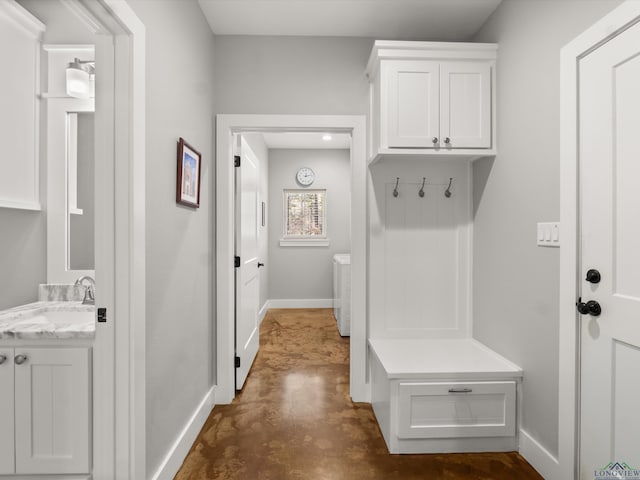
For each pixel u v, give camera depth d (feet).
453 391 6.17
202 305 7.15
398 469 5.76
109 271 4.26
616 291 4.40
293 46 8.08
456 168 8.21
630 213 4.22
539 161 5.74
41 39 6.09
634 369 4.19
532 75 5.91
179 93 5.86
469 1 6.92
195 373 6.70
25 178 5.85
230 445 6.39
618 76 4.34
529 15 5.98
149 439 4.80
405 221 8.20
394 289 8.20
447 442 6.23
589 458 4.78
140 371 4.45
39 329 4.30
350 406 7.84
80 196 6.30
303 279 18.13
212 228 7.88
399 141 6.98
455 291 8.26
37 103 6.05
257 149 14.53
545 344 5.61
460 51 6.97
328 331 13.80
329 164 18.08
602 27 4.49
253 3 6.93
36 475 4.38
